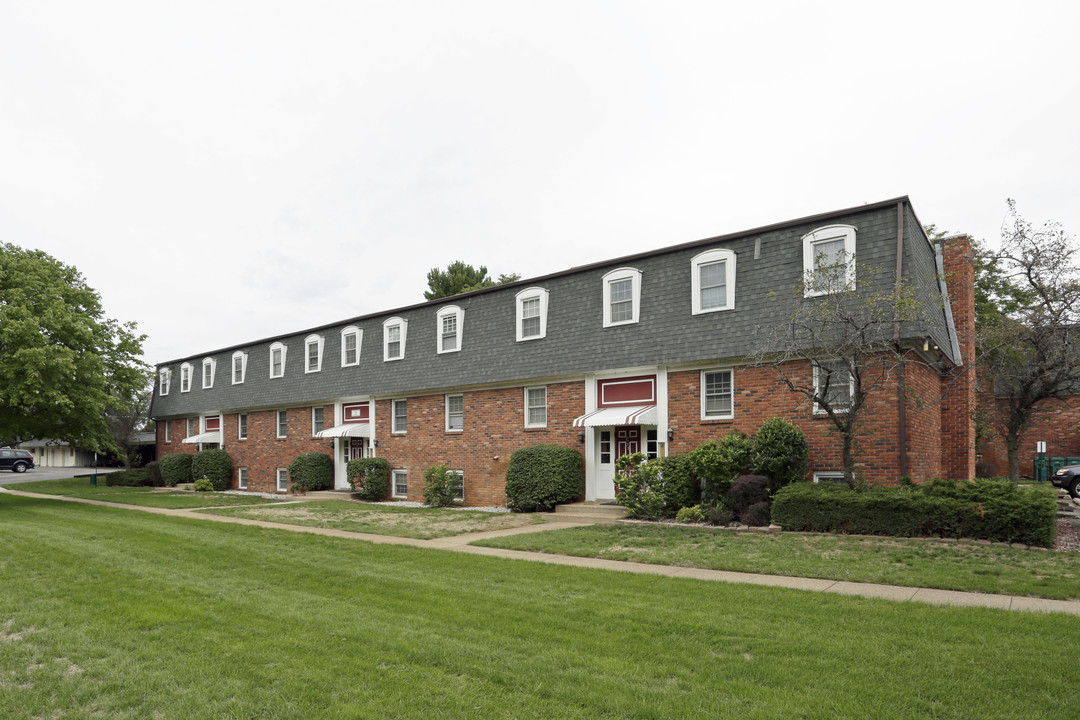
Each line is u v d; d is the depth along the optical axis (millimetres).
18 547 12922
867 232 15258
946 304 19312
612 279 19156
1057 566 9711
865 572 9531
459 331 23266
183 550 12477
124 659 6285
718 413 16953
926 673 5516
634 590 8719
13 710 5203
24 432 25094
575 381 19672
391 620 7426
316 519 17828
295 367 30422
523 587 9016
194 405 36438
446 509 20625
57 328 23391
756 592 8461
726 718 4754
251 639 6797
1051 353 19688
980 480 13289
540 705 5062
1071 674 5430
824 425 15219
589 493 18984
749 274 16719
